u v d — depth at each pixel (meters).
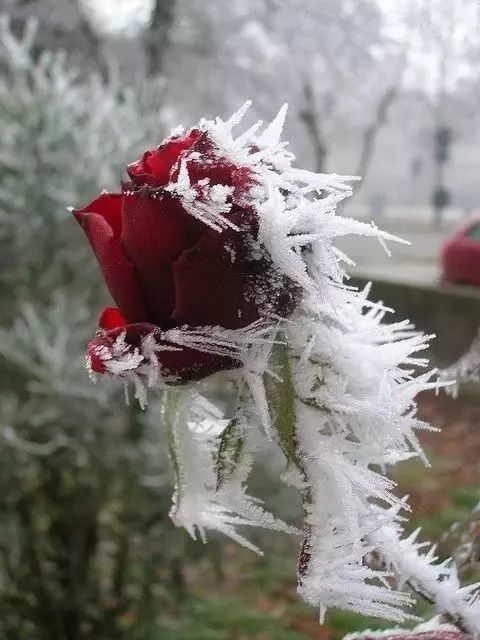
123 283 0.18
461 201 4.90
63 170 0.95
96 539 0.94
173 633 0.96
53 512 0.91
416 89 3.09
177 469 0.22
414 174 4.69
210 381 0.20
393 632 0.25
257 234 0.17
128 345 0.18
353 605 0.19
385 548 0.23
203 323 0.18
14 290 0.95
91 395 0.87
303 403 0.19
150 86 1.08
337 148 3.24
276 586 1.08
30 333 0.91
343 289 0.19
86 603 0.93
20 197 0.93
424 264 3.30
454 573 0.23
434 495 1.32
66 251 0.94
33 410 0.90
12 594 0.90
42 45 1.88
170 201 0.17
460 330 2.18
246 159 0.18
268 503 0.95
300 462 0.19
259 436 0.20
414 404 0.21
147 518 0.93
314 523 0.19
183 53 2.24
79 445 0.88
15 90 0.99
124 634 0.93
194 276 0.17
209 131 0.18
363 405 0.19
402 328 0.20
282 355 0.19
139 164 0.19
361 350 0.19
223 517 0.22
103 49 2.02
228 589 1.08
